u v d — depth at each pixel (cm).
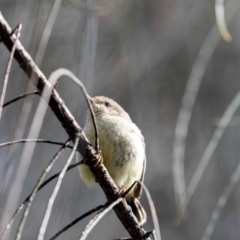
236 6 944
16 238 383
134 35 1025
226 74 1082
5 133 848
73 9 973
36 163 942
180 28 1037
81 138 594
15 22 862
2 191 454
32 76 492
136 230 693
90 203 1019
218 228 1068
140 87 1031
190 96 789
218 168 1057
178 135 762
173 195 1070
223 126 678
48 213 397
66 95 925
